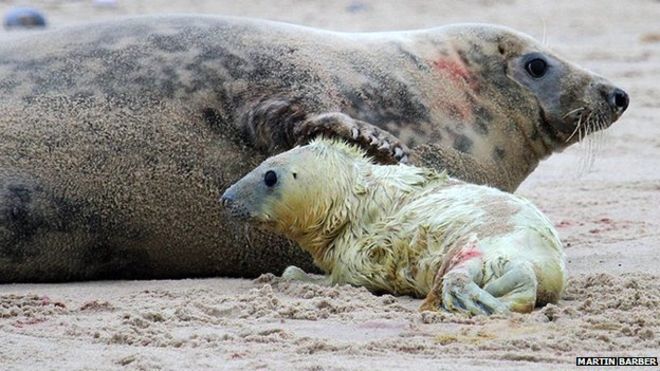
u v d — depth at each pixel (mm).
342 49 24031
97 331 17359
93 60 23000
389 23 67125
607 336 16656
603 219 27453
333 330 17469
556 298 18562
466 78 24812
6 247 21938
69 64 22953
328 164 20516
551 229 18859
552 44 59938
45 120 22297
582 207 29141
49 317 18422
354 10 72938
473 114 24609
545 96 25094
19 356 16219
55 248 22109
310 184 20391
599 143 30797
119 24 23781
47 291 21328
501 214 18922
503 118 24906
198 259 22688
